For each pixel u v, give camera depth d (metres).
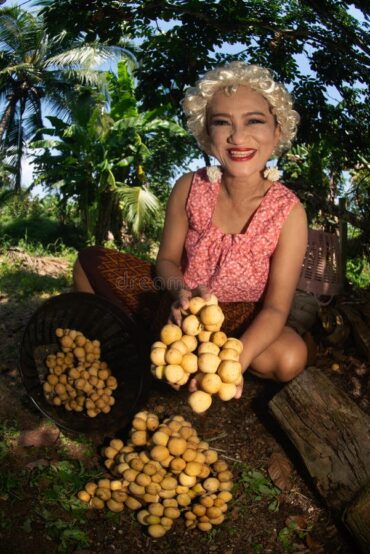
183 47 3.14
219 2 2.95
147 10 2.96
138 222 6.64
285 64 3.21
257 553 1.14
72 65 9.49
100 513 1.20
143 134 7.70
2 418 1.45
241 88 1.16
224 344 1.04
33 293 2.61
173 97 3.31
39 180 7.41
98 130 7.54
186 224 1.39
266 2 3.16
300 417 1.29
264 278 1.30
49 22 3.07
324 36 2.96
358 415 1.26
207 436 1.43
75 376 1.40
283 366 1.33
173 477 1.18
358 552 1.13
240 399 1.55
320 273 2.17
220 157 1.21
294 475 1.32
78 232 7.60
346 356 1.70
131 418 1.35
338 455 1.22
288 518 1.21
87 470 1.30
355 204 3.29
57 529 1.14
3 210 8.88
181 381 1.02
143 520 1.16
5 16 9.71
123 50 9.27
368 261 3.51
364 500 1.10
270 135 1.19
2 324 2.10
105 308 1.35
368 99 3.16
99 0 2.91
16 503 1.18
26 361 1.38
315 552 1.14
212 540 1.16
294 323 1.56
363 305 1.85
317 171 3.22
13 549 1.09
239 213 1.29
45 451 1.35
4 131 10.89
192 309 1.06
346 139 3.19
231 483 1.21
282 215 1.24
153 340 1.43
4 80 10.17
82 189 7.14
